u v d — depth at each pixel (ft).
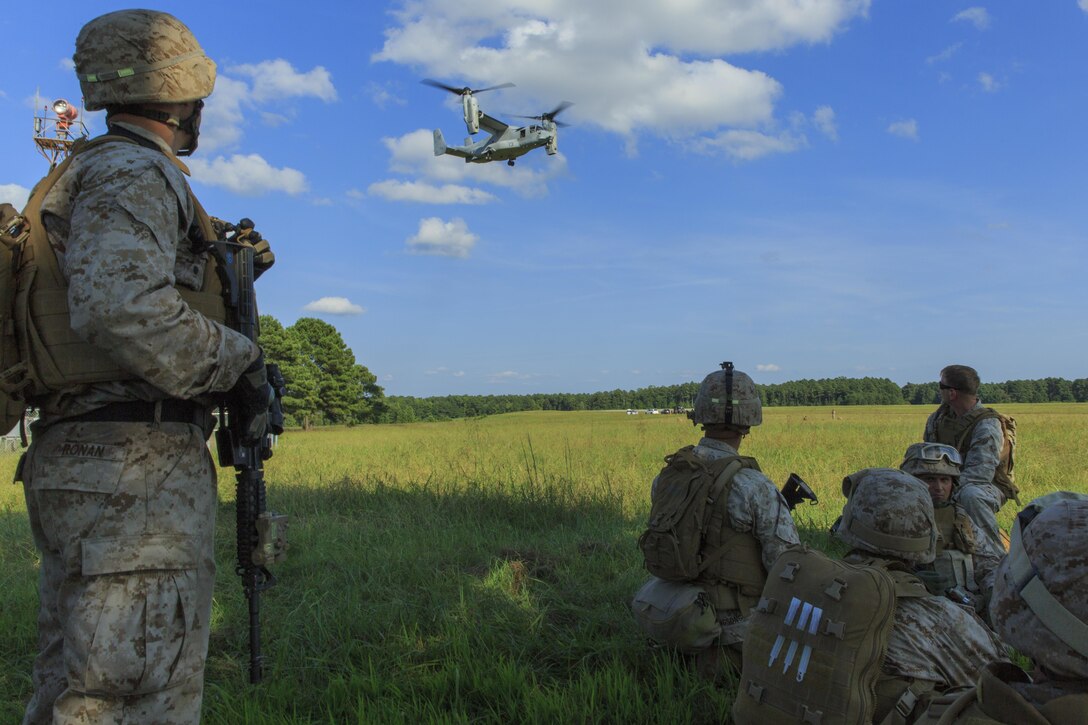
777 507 11.18
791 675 7.53
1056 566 4.35
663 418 166.50
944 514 12.59
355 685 11.07
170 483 6.42
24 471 6.60
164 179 6.31
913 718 7.43
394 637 12.93
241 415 7.45
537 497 26.03
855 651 7.30
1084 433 69.56
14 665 11.93
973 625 8.13
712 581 11.20
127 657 6.05
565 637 13.10
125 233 5.90
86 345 6.16
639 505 26.32
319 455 55.62
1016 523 4.84
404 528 21.49
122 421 6.33
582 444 62.49
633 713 10.31
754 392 12.00
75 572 6.17
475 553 18.58
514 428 115.34
